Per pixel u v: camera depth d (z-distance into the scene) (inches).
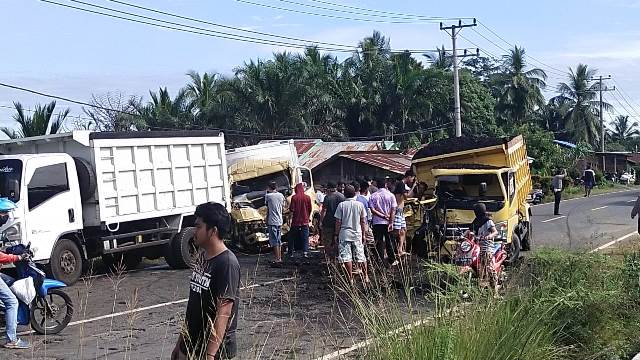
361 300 297.4
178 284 547.2
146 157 627.5
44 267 543.2
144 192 621.6
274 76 1768.0
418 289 321.7
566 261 327.3
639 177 2669.8
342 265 444.1
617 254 382.6
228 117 1777.8
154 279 577.6
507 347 241.1
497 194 598.9
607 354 290.0
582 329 292.7
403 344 229.5
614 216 1078.4
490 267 326.3
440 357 223.0
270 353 284.4
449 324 237.1
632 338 307.0
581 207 1309.1
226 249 189.9
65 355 335.0
